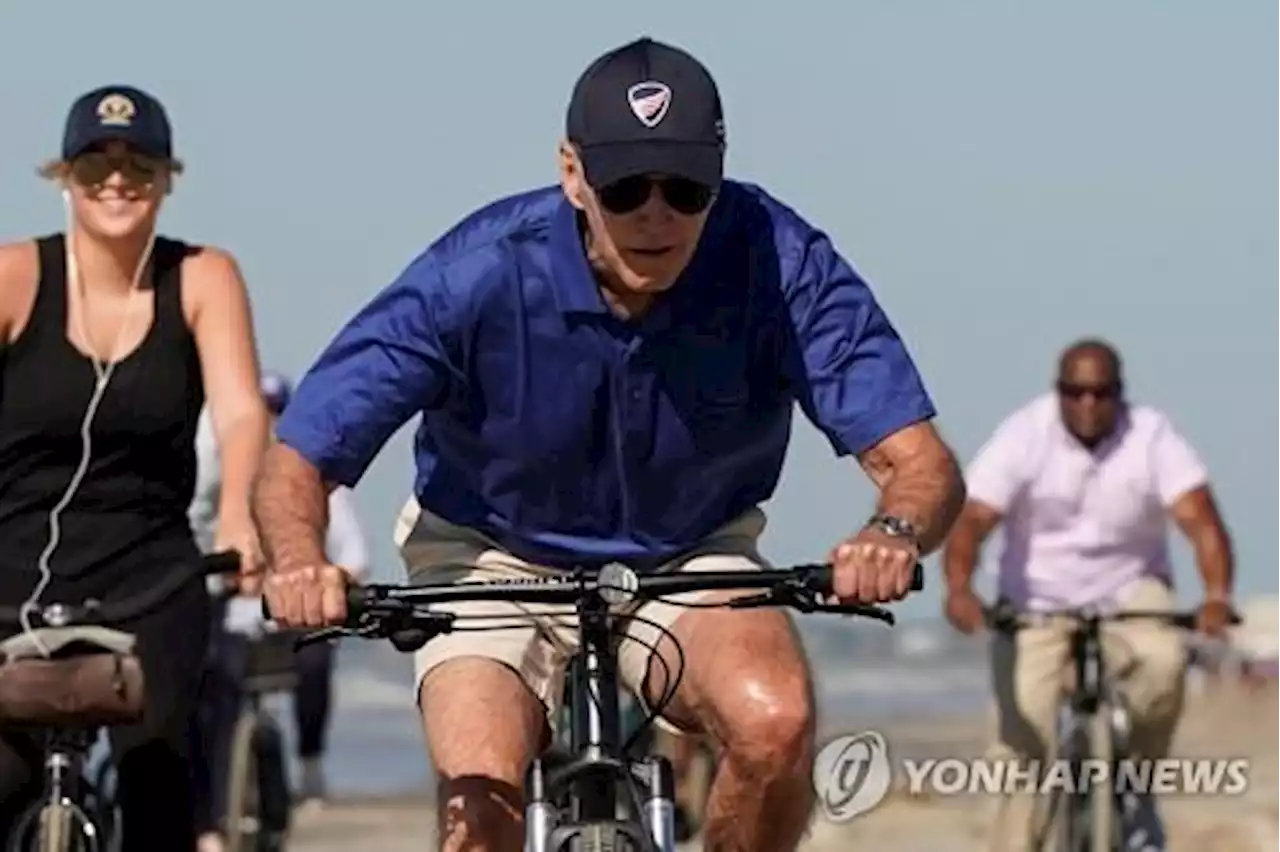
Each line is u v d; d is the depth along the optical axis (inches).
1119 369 1002.1
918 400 551.8
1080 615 988.6
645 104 522.6
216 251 689.6
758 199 558.3
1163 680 999.6
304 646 526.6
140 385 673.0
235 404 675.4
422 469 581.9
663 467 564.7
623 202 523.8
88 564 671.1
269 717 1099.9
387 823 1502.2
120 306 676.1
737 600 522.9
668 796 511.5
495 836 542.6
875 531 523.2
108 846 661.3
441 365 552.1
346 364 550.9
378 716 2498.8
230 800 1087.6
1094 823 984.3
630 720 813.9
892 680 2719.0
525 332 549.0
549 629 579.5
